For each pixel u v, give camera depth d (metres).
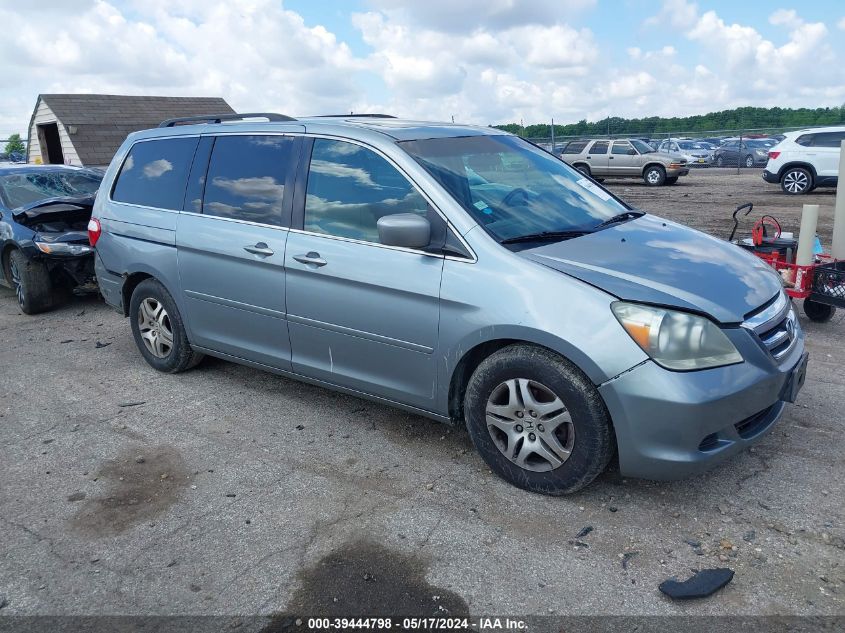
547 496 3.47
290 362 4.38
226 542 3.20
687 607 2.68
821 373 4.94
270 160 4.40
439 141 4.11
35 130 25.17
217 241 4.54
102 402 4.91
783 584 2.79
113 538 3.26
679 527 3.19
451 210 3.59
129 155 5.41
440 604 2.75
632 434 3.10
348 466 3.87
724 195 17.97
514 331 3.29
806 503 3.34
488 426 3.54
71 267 7.40
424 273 3.58
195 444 4.20
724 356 3.09
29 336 6.72
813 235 5.73
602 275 3.27
